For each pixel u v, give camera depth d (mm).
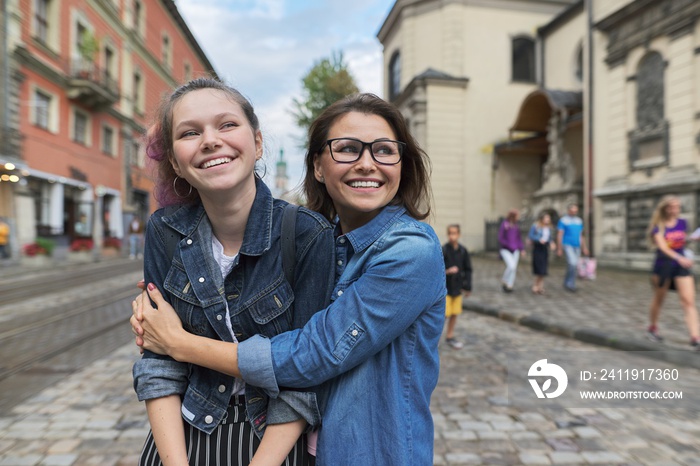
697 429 3318
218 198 1223
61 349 5461
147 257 1324
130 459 2916
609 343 5492
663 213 5508
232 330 1235
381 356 1225
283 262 1247
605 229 14227
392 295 1145
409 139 1395
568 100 16250
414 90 20781
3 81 16172
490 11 21109
